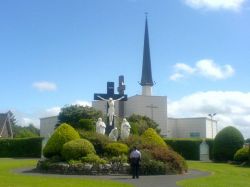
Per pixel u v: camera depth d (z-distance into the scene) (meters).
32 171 28.58
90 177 25.02
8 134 90.38
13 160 43.19
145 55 110.12
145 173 27.47
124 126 36.91
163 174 27.75
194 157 53.41
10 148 55.38
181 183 21.42
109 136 36.12
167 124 89.81
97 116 67.25
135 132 53.00
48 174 26.77
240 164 41.19
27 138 55.22
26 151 54.97
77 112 66.69
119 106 92.06
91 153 29.20
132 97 90.56
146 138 35.38
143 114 88.31
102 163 27.78
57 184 19.47
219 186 20.33
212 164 41.19
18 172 27.55
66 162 28.59
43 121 85.69
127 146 31.52
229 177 25.97
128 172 27.47
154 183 21.55
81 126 53.41
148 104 89.00
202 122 88.88
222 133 46.84
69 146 28.94
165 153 29.22
